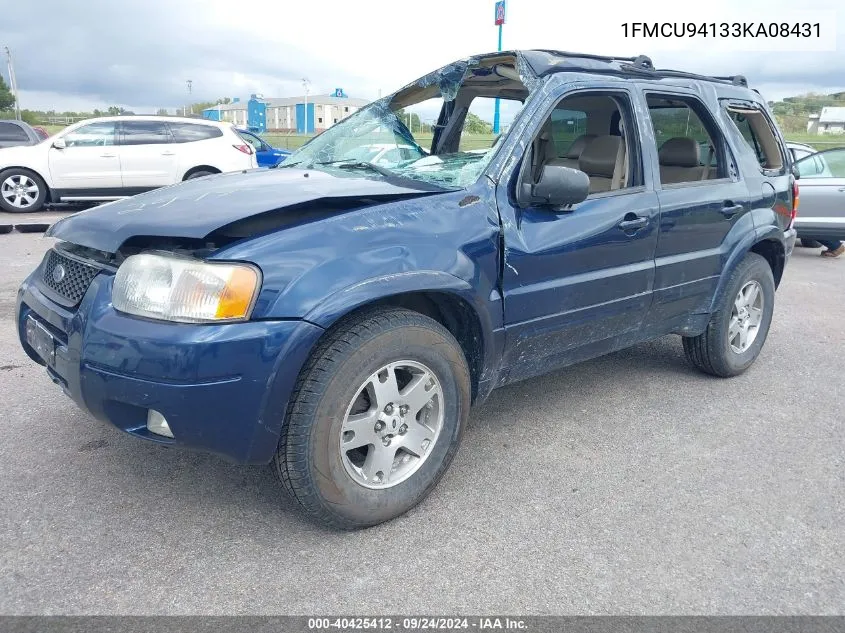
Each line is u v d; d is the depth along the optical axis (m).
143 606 2.22
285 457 2.44
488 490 3.01
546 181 2.87
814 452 3.46
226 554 2.51
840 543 2.68
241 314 2.26
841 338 5.57
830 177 9.17
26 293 2.92
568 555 2.56
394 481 2.70
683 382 4.41
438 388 2.75
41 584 2.31
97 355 2.31
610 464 3.28
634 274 3.48
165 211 2.59
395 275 2.49
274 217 2.52
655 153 3.61
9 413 3.61
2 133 12.48
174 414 2.26
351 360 2.43
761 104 4.55
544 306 3.10
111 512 2.74
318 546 2.57
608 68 3.51
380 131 3.94
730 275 4.14
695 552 2.60
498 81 3.98
